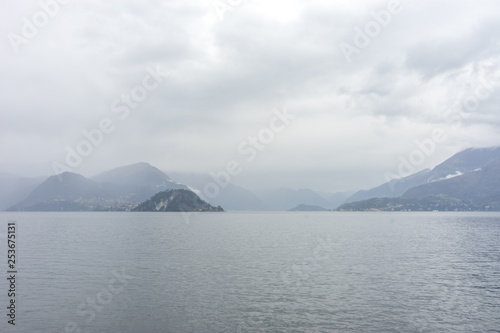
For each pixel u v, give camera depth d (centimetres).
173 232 15862
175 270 6134
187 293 4569
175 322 3534
